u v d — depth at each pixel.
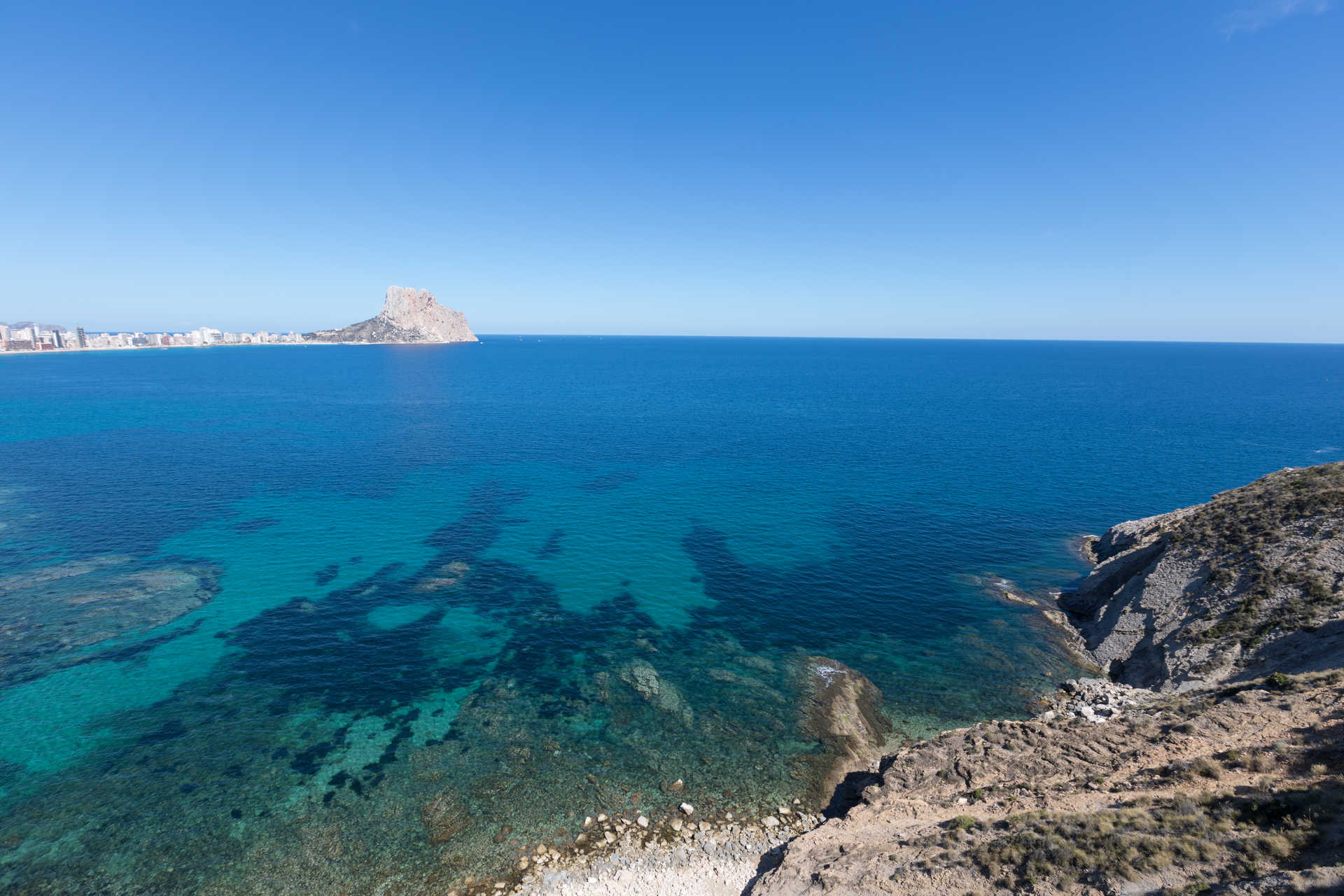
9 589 46.78
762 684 37.31
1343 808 16.83
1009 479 83.56
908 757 28.83
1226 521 45.12
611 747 31.52
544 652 40.47
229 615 43.91
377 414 138.12
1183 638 36.59
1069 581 52.59
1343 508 39.75
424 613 45.19
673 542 60.00
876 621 45.50
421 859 24.62
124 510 66.06
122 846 24.73
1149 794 21.08
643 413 145.25
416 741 31.52
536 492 76.50
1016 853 19.16
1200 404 163.12
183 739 31.06
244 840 25.25
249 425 121.25
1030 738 27.77
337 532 60.97
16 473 80.75
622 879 23.86
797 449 103.19
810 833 25.09
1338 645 29.58
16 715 32.41
